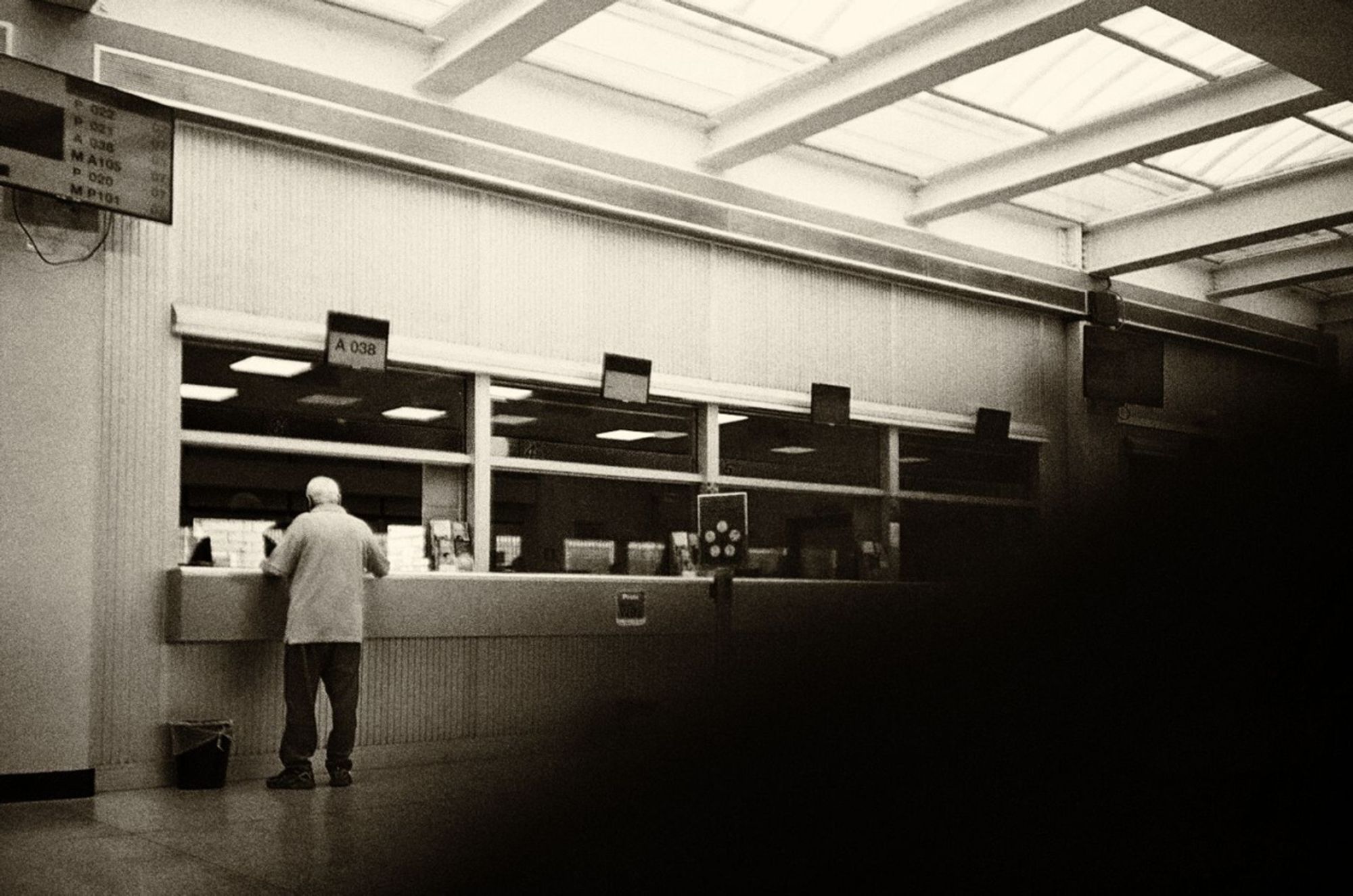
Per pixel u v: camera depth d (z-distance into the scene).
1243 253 12.73
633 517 8.72
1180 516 0.74
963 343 10.81
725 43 8.21
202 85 6.63
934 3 7.82
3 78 5.77
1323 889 0.79
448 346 7.61
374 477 7.51
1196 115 8.44
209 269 6.72
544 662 7.86
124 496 6.36
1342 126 10.01
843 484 9.98
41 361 6.04
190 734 6.25
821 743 0.85
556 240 8.23
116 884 3.73
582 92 8.34
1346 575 0.72
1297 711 0.76
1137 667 0.77
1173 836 0.80
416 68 7.52
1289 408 0.71
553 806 1.05
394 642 7.29
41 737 5.93
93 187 6.06
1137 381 11.81
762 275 9.41
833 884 0.85
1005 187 9.57
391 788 6.20
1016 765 0.80
